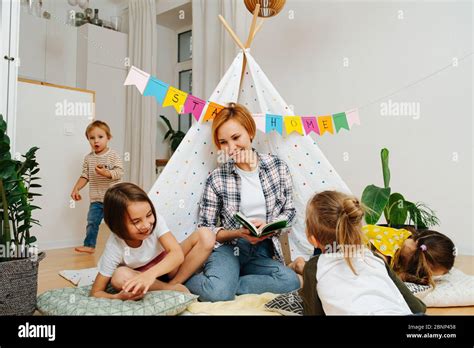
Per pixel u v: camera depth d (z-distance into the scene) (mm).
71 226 2236
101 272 1099
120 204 1019
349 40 2236
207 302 1102
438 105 1956
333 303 816
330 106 2305
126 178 3221
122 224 1027
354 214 880
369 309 798
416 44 2020
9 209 1106
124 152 3230
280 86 2500
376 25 2143
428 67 1981
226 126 1271
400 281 907
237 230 1213
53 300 1024
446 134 1931
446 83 1932
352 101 2225
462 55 1885
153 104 3166
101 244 2234
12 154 1184
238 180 1328
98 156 2092
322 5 2330
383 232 1342
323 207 913
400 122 2066
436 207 1958
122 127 3234
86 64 3004
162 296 1005
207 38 2740
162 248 1166
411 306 886
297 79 2430
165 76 3391
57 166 2158
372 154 2154
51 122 2133
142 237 1061
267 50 2545
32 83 2053
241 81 1612
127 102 3225
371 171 2156
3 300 978
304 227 1478
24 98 2025
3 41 1167
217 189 1325
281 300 1025
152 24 3135
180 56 3467
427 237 1240
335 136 2275
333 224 891
